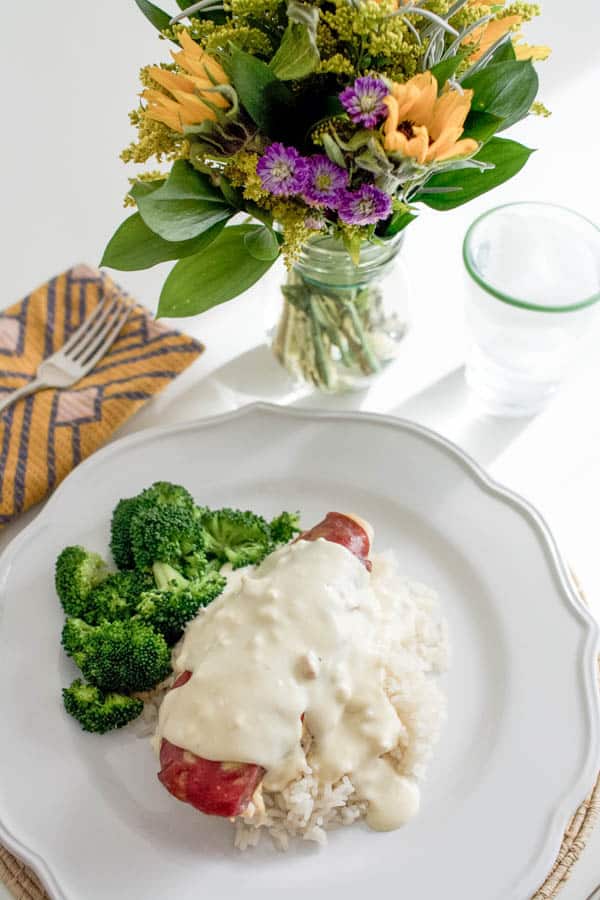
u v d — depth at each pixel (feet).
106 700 2.13
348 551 2.18
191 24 2.01
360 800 2.06
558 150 2.96
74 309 2.65
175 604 2.16
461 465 2.40
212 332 2.67
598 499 2.46
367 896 1.98
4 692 2.16
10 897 2.02
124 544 2.28
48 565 2.29
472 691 2.20
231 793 1.93
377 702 2.08
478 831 2.04
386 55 1.86
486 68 1.95
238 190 1.96
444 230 2.84
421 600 2.27
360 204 1.88
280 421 2.46
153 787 2.08
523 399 2.52
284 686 2.00
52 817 2.05
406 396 2.58
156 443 2.43
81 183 2.95
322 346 2.40
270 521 2.41
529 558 2.31
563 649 2.21
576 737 2.12
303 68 1.81
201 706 1.98
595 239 2.42
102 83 3.13
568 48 3.13
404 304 2.41
